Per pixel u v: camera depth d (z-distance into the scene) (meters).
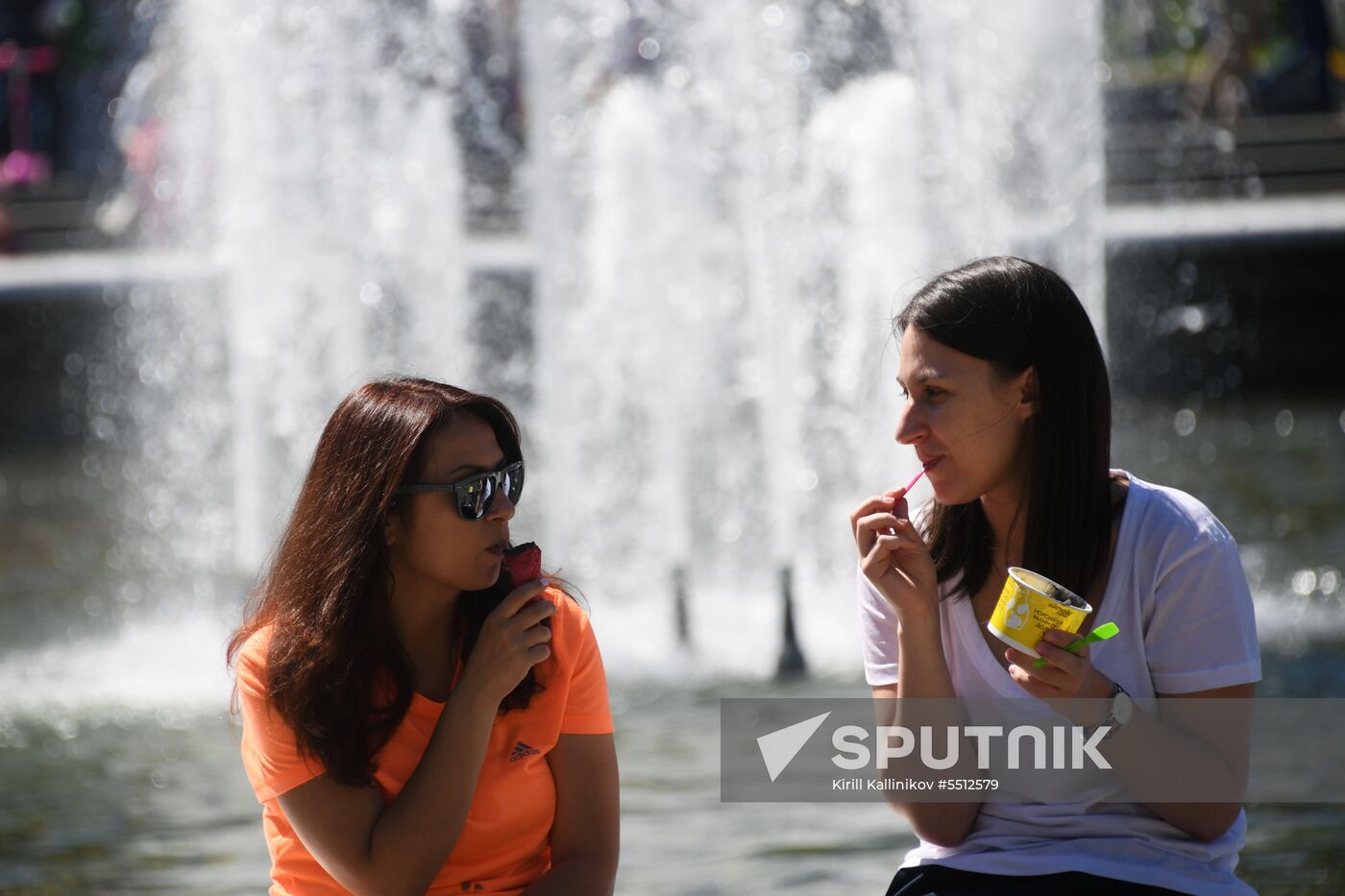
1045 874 6.20
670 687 15.66
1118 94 41.41
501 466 6.27
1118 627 6.23
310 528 6.23
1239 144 41.44
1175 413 34.44
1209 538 6.18
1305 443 29.88
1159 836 6.27
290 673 6.09
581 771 6.51
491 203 36.88
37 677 17.11
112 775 13.38
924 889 6.39
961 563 6.58
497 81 35.19
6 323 39.00
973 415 6.30
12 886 10.58
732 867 10.48
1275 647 16.27
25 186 48.53
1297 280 36.94
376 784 6.18
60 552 25.23
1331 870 9.88
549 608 6.13
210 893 10.35
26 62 52.78
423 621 6.41
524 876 6.46
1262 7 43.88
